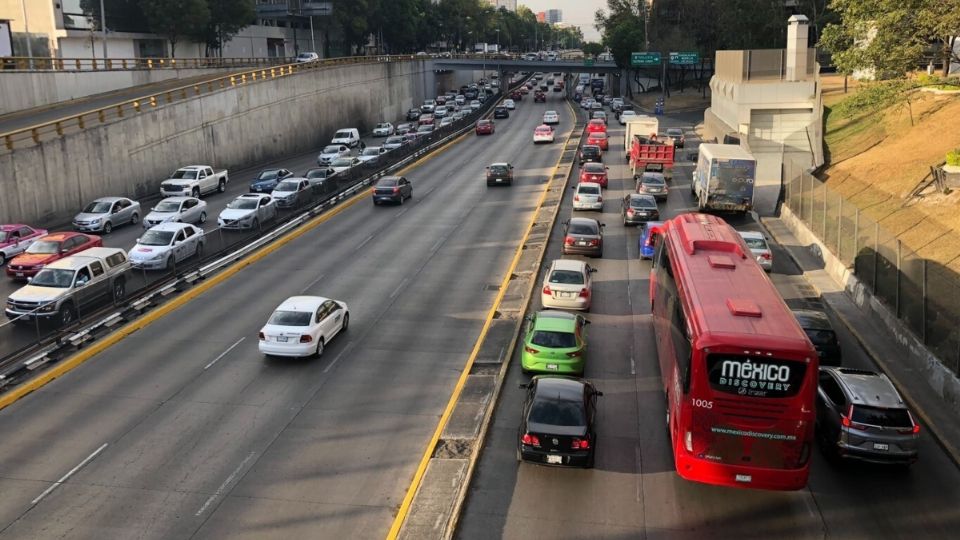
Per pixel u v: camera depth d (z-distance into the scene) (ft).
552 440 56.08
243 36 371.97
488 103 367.25
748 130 174.40
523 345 75.61
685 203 151.94
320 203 149.07
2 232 111.65
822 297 96.94
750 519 52.08
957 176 106.22
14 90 173.47
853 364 76.95
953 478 57.36
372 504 53.78
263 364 78.23
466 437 62.75
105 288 89.10
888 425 56.34
